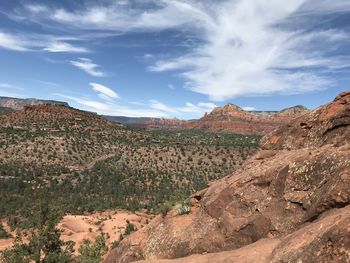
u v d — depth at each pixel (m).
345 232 11.88
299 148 23.95
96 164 192.25
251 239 19.34
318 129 23.12
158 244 24.05
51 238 43.75
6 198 135.50
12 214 123.44
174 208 27.03
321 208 16.12
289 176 19.30
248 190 21.23
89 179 170.75
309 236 13.83
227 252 18.73
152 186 159.00
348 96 21.61
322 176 17.53
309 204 17.33
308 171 18.47
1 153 198.25
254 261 15.76
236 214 20.88
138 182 167.25
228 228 20.55
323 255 12.16
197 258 19.72
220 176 170.38
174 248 22.72
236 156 198.88
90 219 113.50
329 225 13.19
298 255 13.25
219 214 21.92
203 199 24.33
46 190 151.25
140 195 149.00
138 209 129.75
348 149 17.48
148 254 24.25
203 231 21.97
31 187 154.62
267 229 18.78
